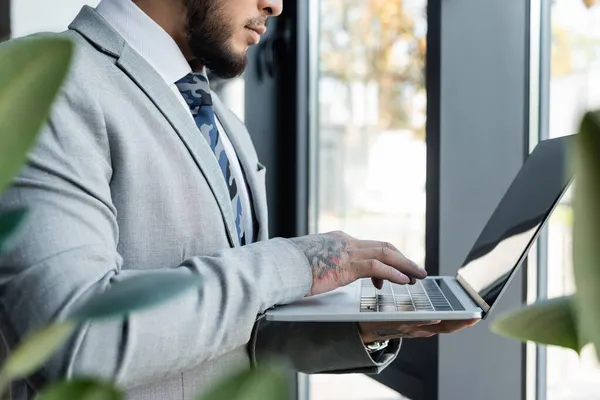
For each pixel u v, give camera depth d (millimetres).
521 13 1247
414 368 1370
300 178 1882
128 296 235
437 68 1261
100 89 793
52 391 240
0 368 251
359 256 816
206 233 862
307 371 971
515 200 934
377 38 1578
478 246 1028
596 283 190
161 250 825
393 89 1521
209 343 682
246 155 1070
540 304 265
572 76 1123
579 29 1103
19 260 639
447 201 1264
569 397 1146
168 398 796
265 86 1921
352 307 802
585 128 179
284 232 1949
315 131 1863
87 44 847
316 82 1854
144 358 643
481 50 1261
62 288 627
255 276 732
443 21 1248
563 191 739
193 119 916
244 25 1008
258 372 223
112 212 758
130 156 797
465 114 1264
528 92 1248
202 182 868
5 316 638
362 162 1653
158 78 871
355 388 1633
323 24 1806
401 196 1495
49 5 1902
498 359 1266
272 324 991
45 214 664
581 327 205
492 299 760
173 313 659
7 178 245
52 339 237
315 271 792
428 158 1298
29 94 244
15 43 246
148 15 979
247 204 1026
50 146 707
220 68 1033
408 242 1475
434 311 742
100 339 626
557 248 1145
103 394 242
